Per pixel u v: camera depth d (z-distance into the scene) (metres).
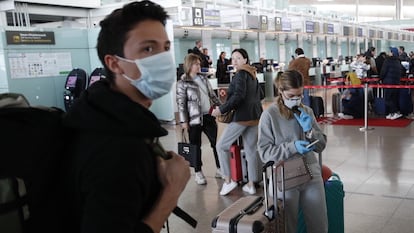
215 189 4.89
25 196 0.95
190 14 10.50
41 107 1.03
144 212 1.04
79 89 8.47
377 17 38.06
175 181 1.08
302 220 2.83
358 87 9.02
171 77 1.13
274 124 2.74
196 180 5.11
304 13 16.84
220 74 12.64
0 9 9.06
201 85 4.96
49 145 0.98
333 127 8.48
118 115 0.97
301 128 2.75
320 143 2.77
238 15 12.47
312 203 2.73
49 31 8.66
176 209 1.23
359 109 9.31
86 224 0.90
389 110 9.31
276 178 2.54
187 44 14.36
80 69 8.55
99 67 9.45
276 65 15.74
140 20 1.08
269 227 2.52
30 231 0.97
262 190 4.73
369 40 26.89
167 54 1.11
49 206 0.98
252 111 4.45
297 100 2.71
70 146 1.01
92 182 0.92
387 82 9.17
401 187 4.57
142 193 0.98
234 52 4.48
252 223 2.44
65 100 8.58
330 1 34.16
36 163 0.96
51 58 8.73
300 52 9.03
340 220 3.05
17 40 8.04
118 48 1.09
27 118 0.96
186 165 1.13
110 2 11.37
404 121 8.73
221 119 4.51
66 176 0.98
